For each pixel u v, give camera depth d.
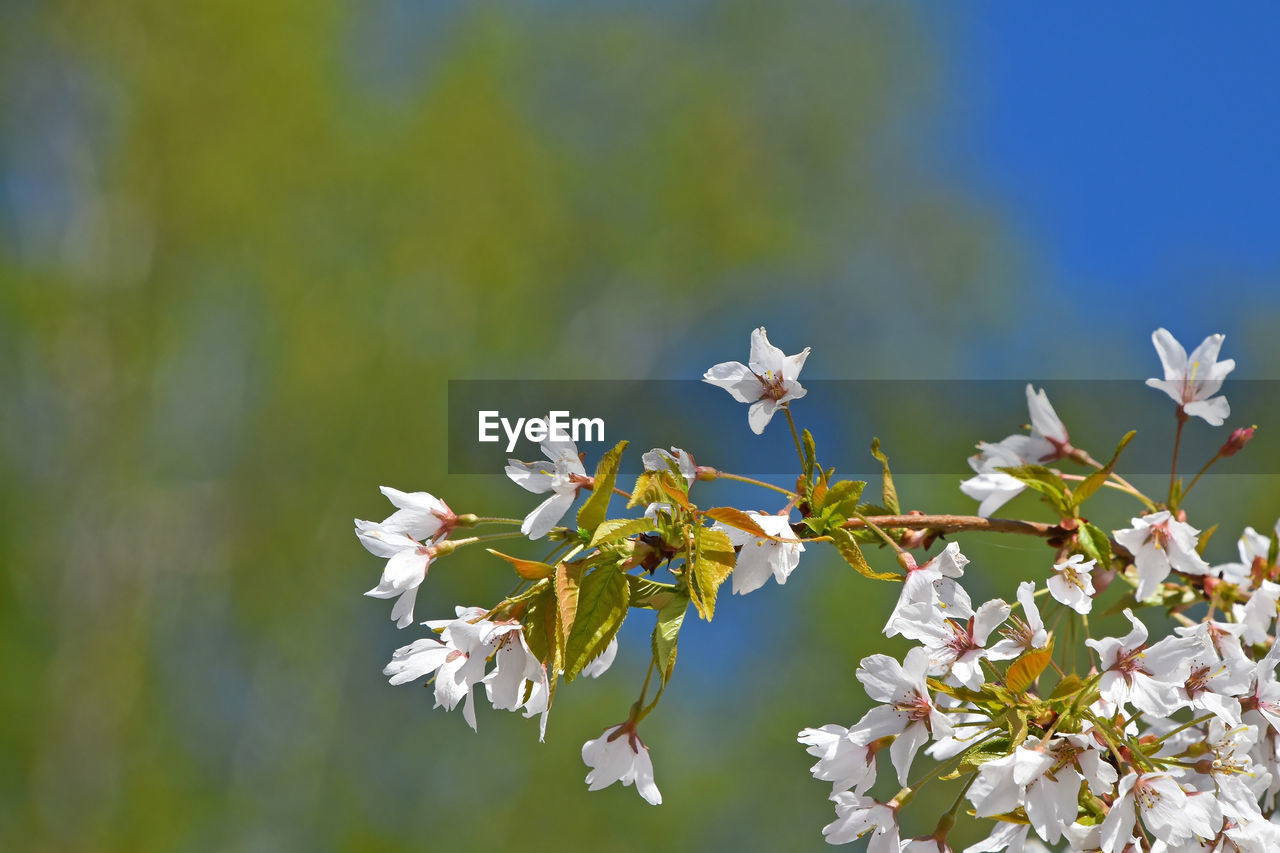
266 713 9.38
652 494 1.62
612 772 1.74
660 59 12.95
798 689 9.98
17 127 9.72
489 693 1.64
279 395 9.91
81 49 9.85
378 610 9.86
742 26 13.40
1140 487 10.68
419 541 1.82
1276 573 2.10
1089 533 1.87
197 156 9.93
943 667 1.69
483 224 11.02
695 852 9.55
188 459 9.73
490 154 11.23
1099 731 1.59
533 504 10.11
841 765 1.73
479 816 9.30
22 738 8.49
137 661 9.02
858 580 9.77
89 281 9.62
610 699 9.67
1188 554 1.85
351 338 10.11
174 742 9.02
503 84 11.68
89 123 10.05
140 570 9.30
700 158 12.75
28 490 9.01
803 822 9.78
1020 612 1.87
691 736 9.92
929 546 1.90
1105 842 1.56
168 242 9.96
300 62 10.26
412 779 9.54
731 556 1.60
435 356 10.44
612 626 1.54
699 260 12.79
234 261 10.13
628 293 12.58
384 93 11.55
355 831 9.12
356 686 9.75
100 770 8.76
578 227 12.28
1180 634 1.76
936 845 1.76
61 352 9.37
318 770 9.26
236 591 9.59
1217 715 1.70
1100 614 2.05
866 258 13.93
